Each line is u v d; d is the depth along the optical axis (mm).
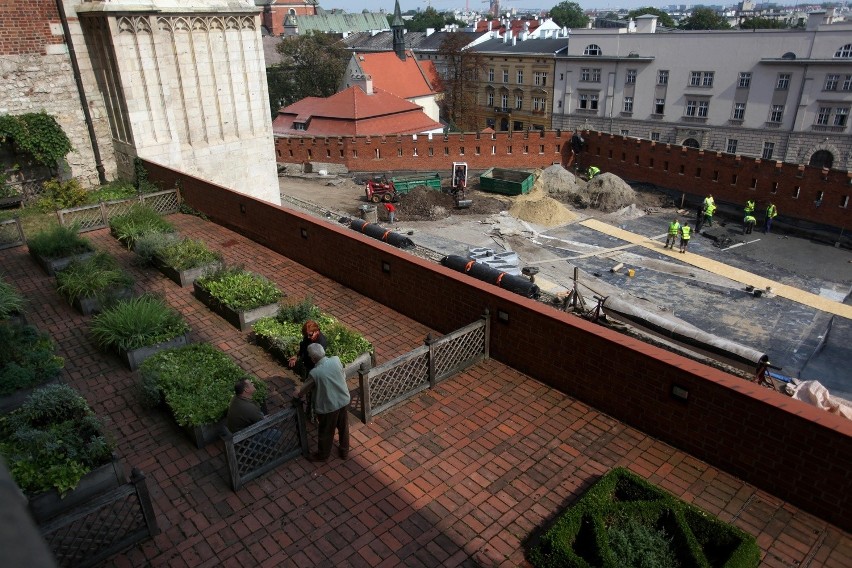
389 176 40750
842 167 48469
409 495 6566
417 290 10125
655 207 35719
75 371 8805
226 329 10070
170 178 16969
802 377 19031
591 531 5949
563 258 27594
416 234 29438
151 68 17844
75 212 14797
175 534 6059
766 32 48938
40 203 17016
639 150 39844
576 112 63344
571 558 5516
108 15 16547
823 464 6121
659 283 25406
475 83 72562
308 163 41312
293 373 8797
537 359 8508
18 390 7789
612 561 5566
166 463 7020
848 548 5953
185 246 12406
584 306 17531
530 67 66062
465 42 75750
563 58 62188
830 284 25750
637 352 7289
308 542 5977
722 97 52688
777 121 50531
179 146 19141
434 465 7008
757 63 49906
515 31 85438
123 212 15531
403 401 8117
